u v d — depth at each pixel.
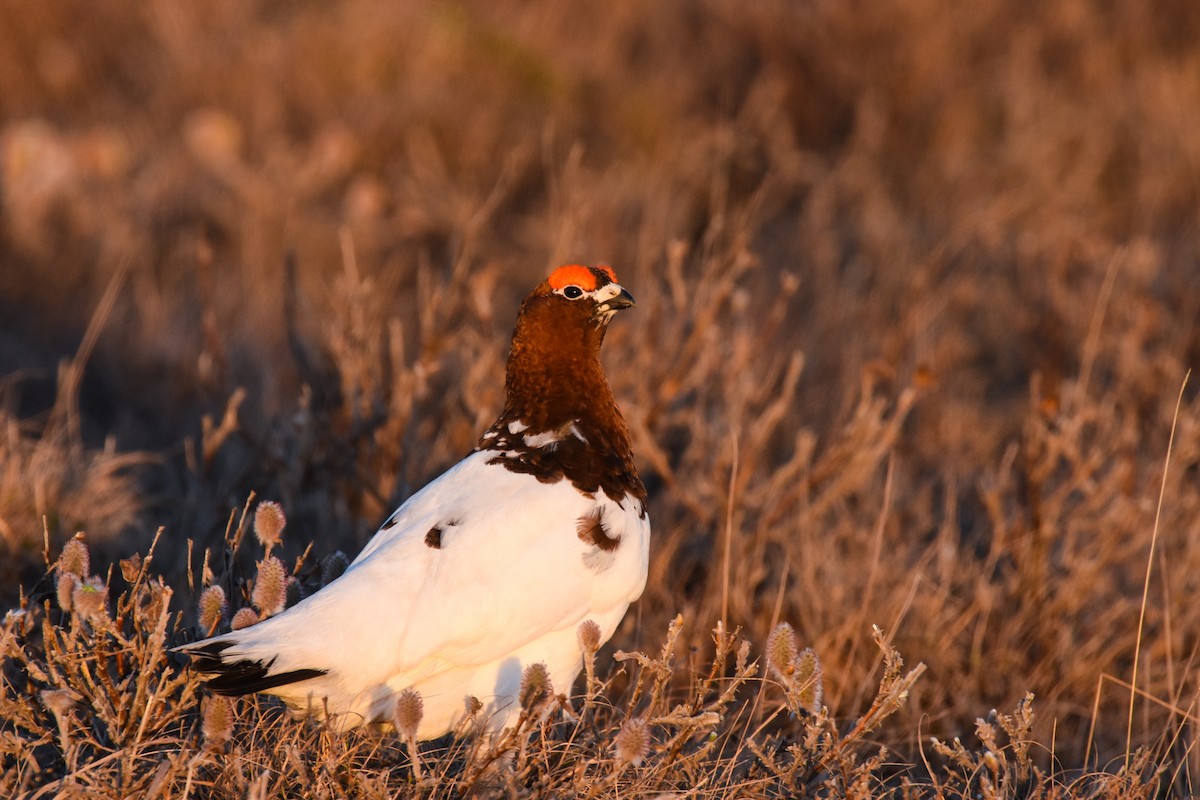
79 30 19.84
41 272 14.84
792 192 17.69
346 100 18.19
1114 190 17.45
